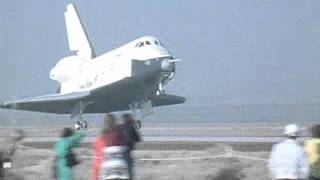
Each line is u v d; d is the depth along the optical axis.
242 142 134.88
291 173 48.19
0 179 57.28
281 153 48.59
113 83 182.62
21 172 82.00
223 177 77.88
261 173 79.06
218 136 176.25
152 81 180.12
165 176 79.06
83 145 137.62
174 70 178.50
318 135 50.03
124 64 179.75
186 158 98.19
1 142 97.38
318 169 49.72
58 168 57.25
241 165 86.12
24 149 116.56
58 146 56.62
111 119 54.16
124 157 54.22
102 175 54.16
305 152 49.09
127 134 54.91
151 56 176.88
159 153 109.44
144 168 87.81
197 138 164.00
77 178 78.12
